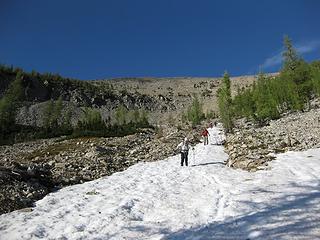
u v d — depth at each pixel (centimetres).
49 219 1277
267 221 1062
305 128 3484
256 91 7806
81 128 8019
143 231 1119
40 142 5962
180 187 1695
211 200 1412
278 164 1936
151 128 8688
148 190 1669
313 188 1381
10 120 8269
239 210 1223
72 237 1100
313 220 1024
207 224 1115
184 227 1120
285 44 7131
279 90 7031
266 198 1323
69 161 2839
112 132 6444
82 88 19400
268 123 5503
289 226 998
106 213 1315
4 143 6316
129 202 1447
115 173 2333
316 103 6731
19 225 1227
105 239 1070
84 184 1961
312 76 6444
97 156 3173
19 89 9712
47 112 10438
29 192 1688
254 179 1692
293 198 1275
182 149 2480
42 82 17525
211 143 3944
